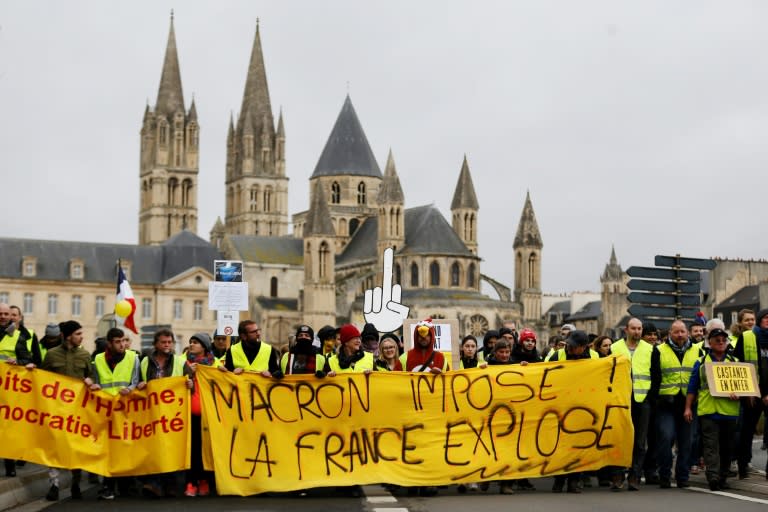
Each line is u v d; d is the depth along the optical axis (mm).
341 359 27078
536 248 191375
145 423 25703
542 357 34250
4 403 25453
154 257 178750
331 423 26062
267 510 23172
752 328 29406
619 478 27109
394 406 26234
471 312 168375
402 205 178875
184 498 25844
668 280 38406
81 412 25609
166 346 26219
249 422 25844
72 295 172125
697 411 26875
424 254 174125
